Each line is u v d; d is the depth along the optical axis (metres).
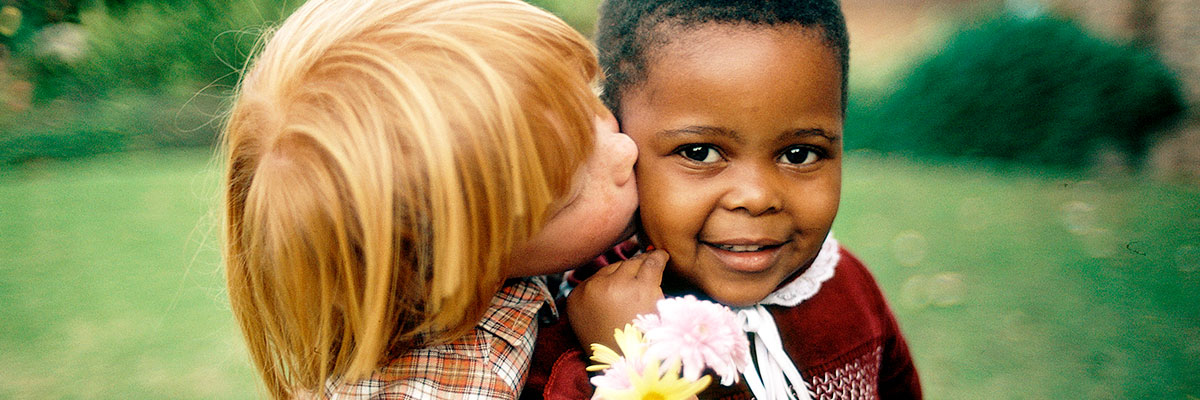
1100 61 6.46
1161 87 6.32
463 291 0.86
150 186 5.80
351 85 0.85
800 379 1.12
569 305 1.03
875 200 5.39
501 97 0.83
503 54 0.87
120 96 7.75
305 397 1.05
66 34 6.77
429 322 0.92
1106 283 3.61
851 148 7.78
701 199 0.97
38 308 3.51
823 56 0.95
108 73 7.72
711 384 1.11
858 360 1.27
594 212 0.94
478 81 0.84
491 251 0.86
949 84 7.19
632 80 1.01
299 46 0.92
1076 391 2.62
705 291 1.03
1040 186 5.80
